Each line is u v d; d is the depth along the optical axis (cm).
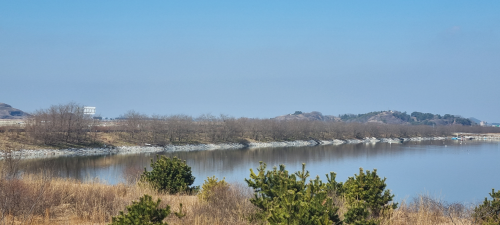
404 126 18800
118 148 8544
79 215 1313
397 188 4238
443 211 1565
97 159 6656
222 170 5416
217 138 11375
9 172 2034
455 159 7900
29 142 7469
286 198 1031
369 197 1405
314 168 5928
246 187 1645
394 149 10588
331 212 1019
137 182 2131
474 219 1396
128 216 938
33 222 1199
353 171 5597
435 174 5562
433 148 11169
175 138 10538
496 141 16075
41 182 1573
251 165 6153
